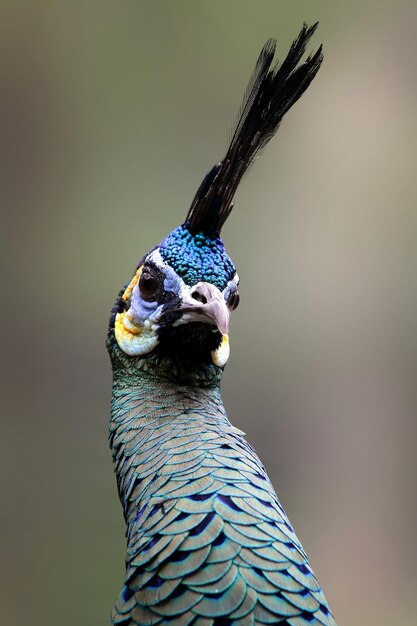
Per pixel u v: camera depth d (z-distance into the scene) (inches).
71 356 239.9
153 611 159.6
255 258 230.1
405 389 224.5
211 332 163.5
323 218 231.3
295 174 233.3
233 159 163.6
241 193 231.8
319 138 233.6
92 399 238.5
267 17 239.6
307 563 160.4
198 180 241.4
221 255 163.8
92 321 238.7
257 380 226.4
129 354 163.8
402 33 233.8
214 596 159.3
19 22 247.9
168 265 163.5
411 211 229.8
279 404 225.9
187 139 243.9
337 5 237.0
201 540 159.8
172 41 246.4
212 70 243.6
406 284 227.1
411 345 225.8
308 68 164.2
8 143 246.8
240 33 241.6
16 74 247.4
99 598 210.5
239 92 241.9
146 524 160.6
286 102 164.1
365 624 215.3
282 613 159.3
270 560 159.6
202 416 162.7
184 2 245.1
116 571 216.1
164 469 161.2
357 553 219.8
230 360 226.1
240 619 159.2
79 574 216.1
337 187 232.2
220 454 161.3
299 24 238.5
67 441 237.1
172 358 163.5
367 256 228.5
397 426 223.8
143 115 246.1
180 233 163.8
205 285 162.9
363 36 235.1
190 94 244.4
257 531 159.9
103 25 249.6
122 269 238.1
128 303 164.4
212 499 160.4
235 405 225.1
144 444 162.2
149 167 244.1
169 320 163.2
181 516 160.2
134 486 161.8
